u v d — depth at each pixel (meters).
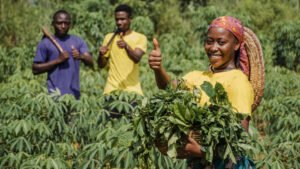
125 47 6.13
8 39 12.49
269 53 10.78
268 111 6.19
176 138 2.63
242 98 2.83
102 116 5.14
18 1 13.16
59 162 4.35
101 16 11.73
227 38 2.90
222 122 2.62
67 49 6.28
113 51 6.29
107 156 4.19
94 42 11.63
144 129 2.87
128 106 5.14
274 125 5.91
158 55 2.94
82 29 11.62
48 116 5.11
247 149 2.71
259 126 7.13
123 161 4.00
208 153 2.61
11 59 9.72
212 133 2.61
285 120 5.54
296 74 8.95
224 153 2.66
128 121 4.99
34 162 4.34
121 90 5.55
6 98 5.78
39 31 12.71
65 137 5.12
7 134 4.88
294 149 4.74
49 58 6.28
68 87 6.20
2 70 9.55
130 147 3.27
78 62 6.34
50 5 13.94
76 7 12.60
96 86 8.45
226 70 2.96
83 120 5.18
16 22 12.59
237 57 3.03
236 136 2.67
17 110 5.12
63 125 5.11
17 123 4.77
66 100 5.34
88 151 4.29
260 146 4.49
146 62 10.05
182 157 2.72
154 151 3.03
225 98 2.74
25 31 12.65
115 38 6.33
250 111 2.84
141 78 8.74
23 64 9.85
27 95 5.30
